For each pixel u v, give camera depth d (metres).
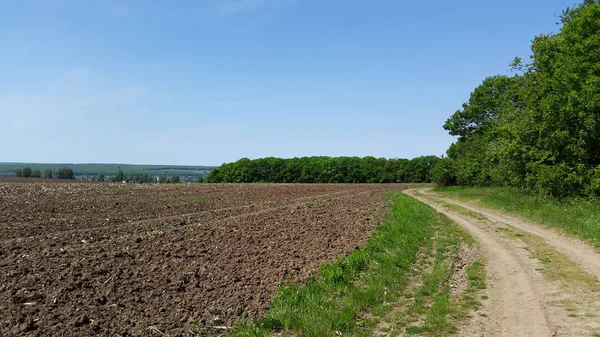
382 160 106.69
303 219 22.22
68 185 43.75
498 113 51.31
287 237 16.50
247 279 10.55
